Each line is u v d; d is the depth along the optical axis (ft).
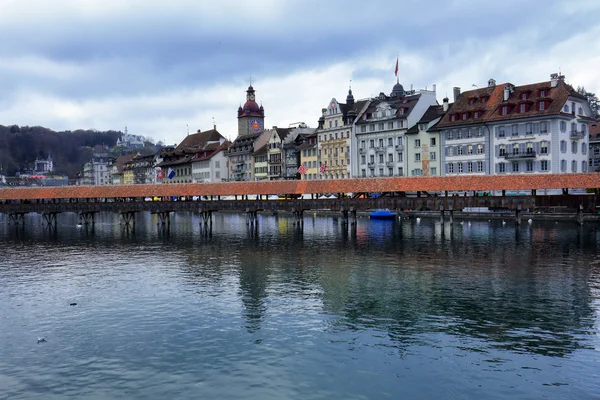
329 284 116.98
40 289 117.70
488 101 284.00
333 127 378.94
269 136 460.14
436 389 64.80
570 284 112.47
